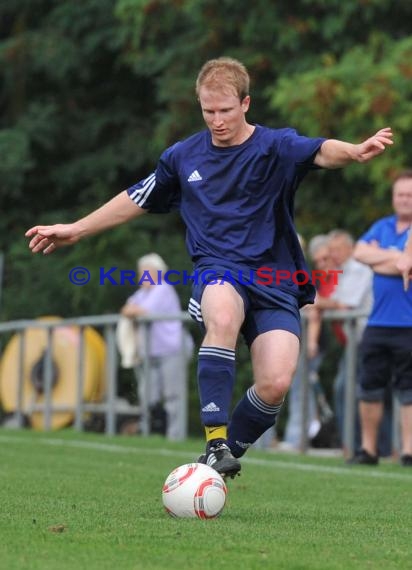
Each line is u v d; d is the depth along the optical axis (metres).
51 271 55.91
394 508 17.28
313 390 31.16
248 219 15.75
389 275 25.33
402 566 12.20
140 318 33.75
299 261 16.05
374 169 43.53
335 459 27.59
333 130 44.38
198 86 15.79
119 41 54.31
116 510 15.71
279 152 15.63
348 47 47.72
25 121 59.88
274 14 48.59
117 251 53.25
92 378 36.69
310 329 29.39
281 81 45.06
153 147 53.09
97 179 59.03
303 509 16.83
